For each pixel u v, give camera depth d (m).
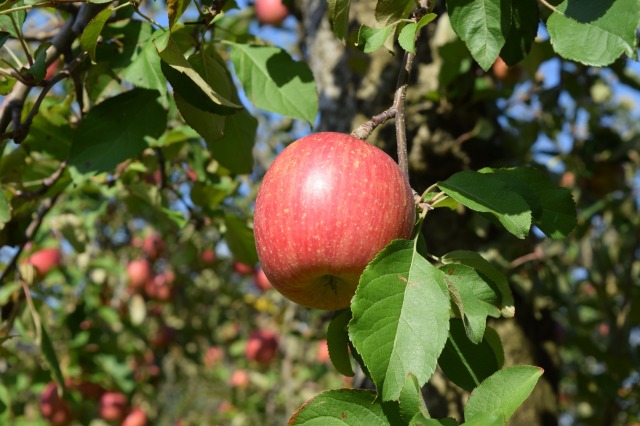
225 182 1.10
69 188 1.13
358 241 0.56
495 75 1.13
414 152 1.05
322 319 1.80
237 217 1.06
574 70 1.26
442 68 0.98
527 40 0.67
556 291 1.17
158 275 1.97
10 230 0.91
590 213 1.39
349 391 0.55
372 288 0.53
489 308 0.57
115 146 0.76
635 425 1.37
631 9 0.56
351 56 1.06
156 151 1.02
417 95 1.05
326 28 1.16
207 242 1.83
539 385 1.04
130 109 0.77
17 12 0.72
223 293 2.24
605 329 1.65
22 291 0.97
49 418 1.59
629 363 1.27
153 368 2.18
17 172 0.93
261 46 0.78
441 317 0.53
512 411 0.51
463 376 0.60
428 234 1.04
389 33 0.62
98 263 1.62
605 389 1.23
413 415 0.51
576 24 0.58
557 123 1.38
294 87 0.77
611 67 1.21
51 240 1.47
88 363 1.56
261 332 2.00
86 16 0.79
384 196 0.57
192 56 0.71
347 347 0.63
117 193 1.17
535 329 1.06
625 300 1.35
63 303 1.74
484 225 1.02
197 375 2.80
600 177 1.38
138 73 0.75
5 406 0.95
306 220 0.57
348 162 0.58
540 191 0.63
